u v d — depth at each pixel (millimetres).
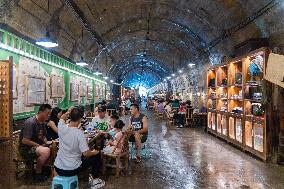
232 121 11867
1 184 5180
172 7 14594
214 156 9711
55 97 11945
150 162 8836
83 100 18547
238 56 12055
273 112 8828
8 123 5184
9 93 5160
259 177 7215
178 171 7762
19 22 8023
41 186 6305
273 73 8328
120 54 26953
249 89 10172
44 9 9148
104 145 8156
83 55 16781
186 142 12672
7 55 7453
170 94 38531
